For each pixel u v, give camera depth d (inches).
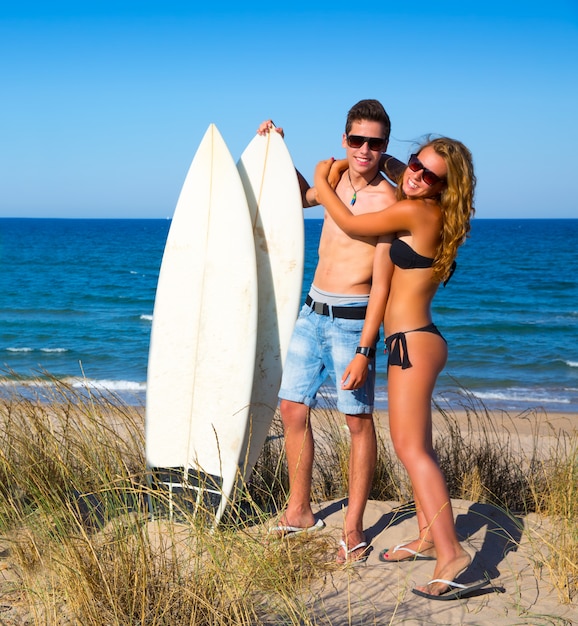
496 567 115.2
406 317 108.9
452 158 104.2
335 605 101.4
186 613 94.0
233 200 142.8
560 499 141.3
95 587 96.1
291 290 141.3
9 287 1364.4
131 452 156.6
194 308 142.6
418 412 106.9
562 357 647.1
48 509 117.0
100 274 1653.5
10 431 151.5
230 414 137.4
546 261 1964.8
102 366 578.2
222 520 130.3
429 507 104.7
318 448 196.2
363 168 117.7
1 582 106.9
